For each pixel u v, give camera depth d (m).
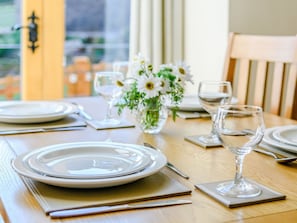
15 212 0.76
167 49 2.84
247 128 0.87
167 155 1.13
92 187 0.83
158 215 0.76
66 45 2.81
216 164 1.06
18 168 0.88
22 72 2.74
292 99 1.75
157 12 2.77
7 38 2.69
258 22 2.72
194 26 2.79
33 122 1.40
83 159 0.99
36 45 2.73
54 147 1.04
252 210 0.79
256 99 1.92
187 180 0.94
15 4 2.67
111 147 1.06
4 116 1.38
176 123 1.50
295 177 0.98
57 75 2.81
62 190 0.85
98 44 2.89
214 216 0.76
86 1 2.82
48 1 2.72
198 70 2.79
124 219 0.75
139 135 1.33
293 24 2.87
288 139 1.22
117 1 2.89
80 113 1.59
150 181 0.91
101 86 1.46
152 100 1.30
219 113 0.90
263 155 1.14
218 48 2.61
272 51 1.84
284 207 0.81
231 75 2.04
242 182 0.91
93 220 0.74
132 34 2.77
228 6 2.55
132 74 1.33
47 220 0.74
